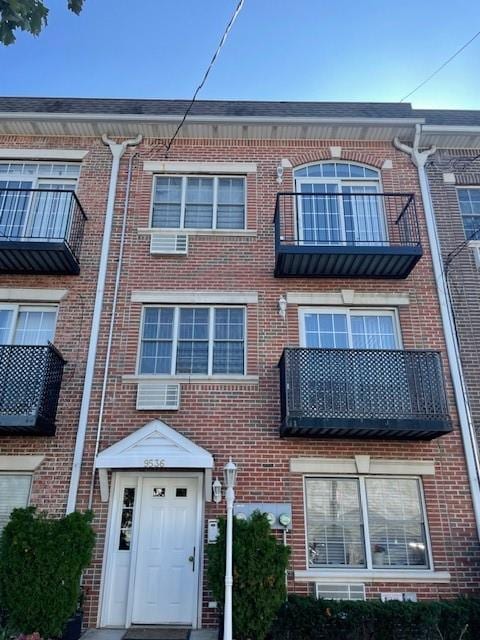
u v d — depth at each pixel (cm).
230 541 625
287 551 696
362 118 1077
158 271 982
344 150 1099
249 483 829
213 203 1066
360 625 680
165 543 815
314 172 1093
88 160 1076
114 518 821
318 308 970
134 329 934
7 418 790
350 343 947
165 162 1079
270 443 856
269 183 1070
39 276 972
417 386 844
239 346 941
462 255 1008
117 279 969
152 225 1041
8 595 642
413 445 863
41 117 1061
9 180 1062
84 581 770
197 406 877
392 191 1062
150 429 827
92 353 905
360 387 841
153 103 1153
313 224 1039
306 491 844
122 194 1048
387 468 845
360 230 1034
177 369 921
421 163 1079
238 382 895
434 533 810
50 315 957
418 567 803
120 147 1079
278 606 664
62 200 1035
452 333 938
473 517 819
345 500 843
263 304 961
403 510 838
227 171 1079
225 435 859
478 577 785
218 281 977
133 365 909
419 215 1036
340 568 796
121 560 803
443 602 716
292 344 931
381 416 816
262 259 999
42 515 709
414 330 945
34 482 822
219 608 706
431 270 995
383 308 973
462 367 917
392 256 928
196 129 1088
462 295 973
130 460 800
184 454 807
